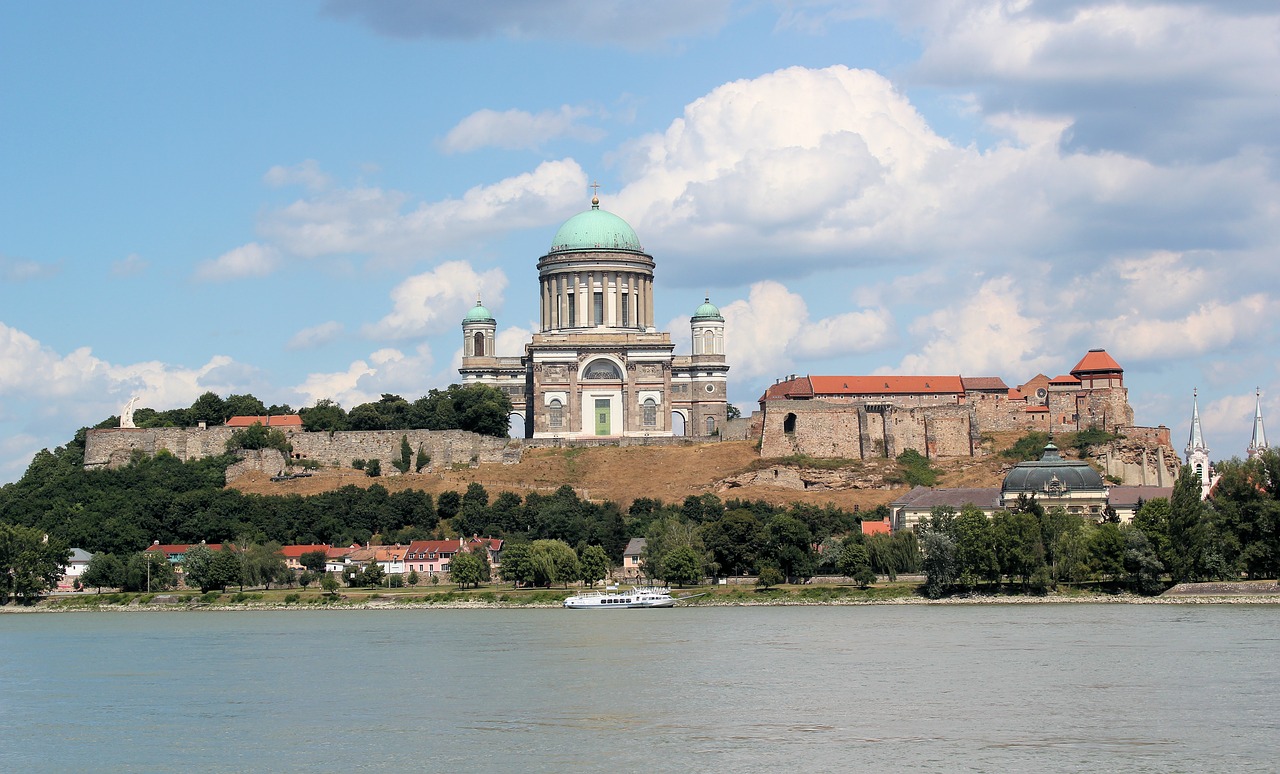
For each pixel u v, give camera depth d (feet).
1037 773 454.81
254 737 526.16
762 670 653.71
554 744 502.38
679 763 472.44
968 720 531.09
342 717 560.61
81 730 545.85
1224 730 510.58
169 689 638.94
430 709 572.51
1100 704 557.74
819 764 468.34
